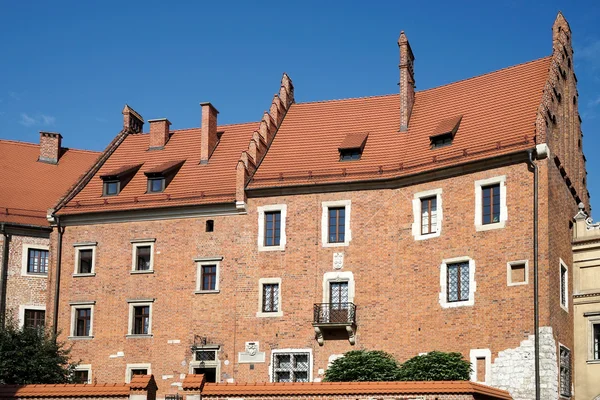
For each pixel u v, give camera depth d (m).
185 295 45.78
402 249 42.56
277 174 45.94
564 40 45.53
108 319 46.94
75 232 48.91
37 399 34.47
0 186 51.78
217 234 45.97
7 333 41.03
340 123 48.97
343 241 43.84
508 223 39.44
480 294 39.59
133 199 48.22
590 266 41.94
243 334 44.25
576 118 47.38
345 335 42.59
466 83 47.00
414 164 43.22
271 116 49.66
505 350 38.31
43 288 49.88
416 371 35.91
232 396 32.75
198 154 50.75
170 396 40.91
